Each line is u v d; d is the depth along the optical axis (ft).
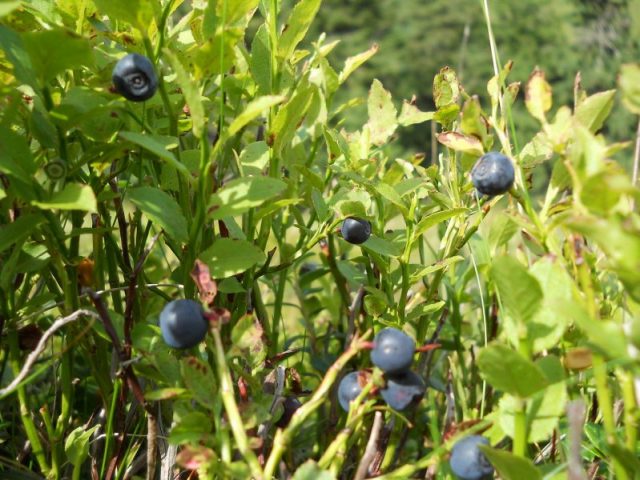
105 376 0.65
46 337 0.53
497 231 0.71
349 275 0.74
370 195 0.71
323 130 0.70
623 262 0.42
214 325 0.49
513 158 0.58
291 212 0.77
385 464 0.66
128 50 0.61
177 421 0.50
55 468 0.63
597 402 0.66
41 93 0.55
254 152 0.67
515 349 0.55
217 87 0.70
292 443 0.76
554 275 0.49
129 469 0.64
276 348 0.76
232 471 0.48
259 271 0.68
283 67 0.67
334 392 0.68
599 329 0.41
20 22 0.61
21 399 0.62
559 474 0.52
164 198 0.57
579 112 0.54
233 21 0.58
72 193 0.51
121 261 0.67
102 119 0.60
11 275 0.58
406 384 0.51
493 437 0.53
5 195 0.55
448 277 0.79
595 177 0.43
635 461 0.47
